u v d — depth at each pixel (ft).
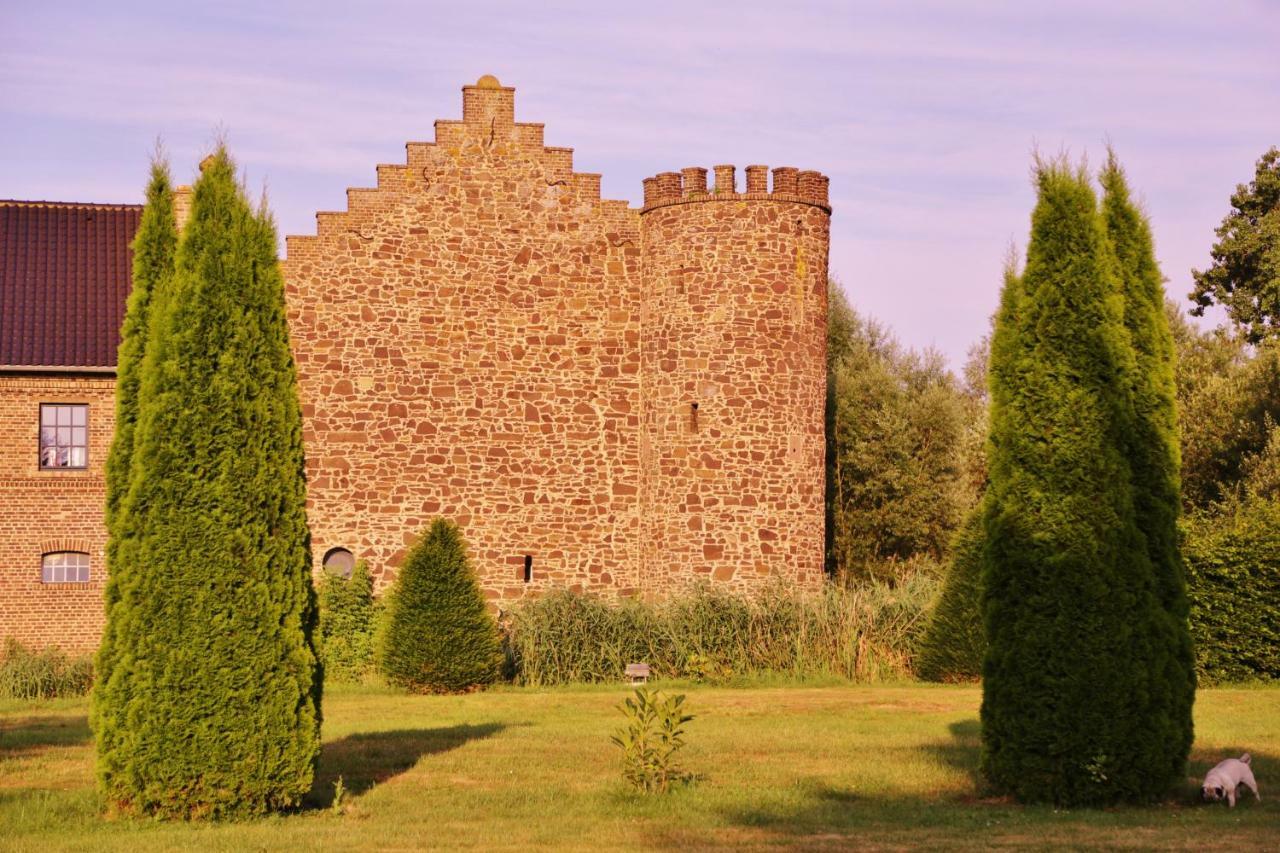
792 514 105.70
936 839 45.93
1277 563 92.63
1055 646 52.19
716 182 107.24
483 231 110.22
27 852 44.55
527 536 109.29
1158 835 45.98
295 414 52.54
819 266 108.99
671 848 45.19
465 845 45.78
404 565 92.94
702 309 106.52
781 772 59.11
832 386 141.18
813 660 94.99
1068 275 53.67
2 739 68.80
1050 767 52.08
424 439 108.47
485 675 90.68
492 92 110.83
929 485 138.21
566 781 57.47
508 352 110.01
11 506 102.42
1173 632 52.85
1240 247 160.35
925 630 94.53
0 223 111.55
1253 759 61.67
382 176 109.19
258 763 50.01
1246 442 134.21
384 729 72.18
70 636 102.53
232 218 52.34
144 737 49.42
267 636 50.52
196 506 50.39
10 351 103.14
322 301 107.86
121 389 53.06
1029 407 53.52
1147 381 55.42
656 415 108.06
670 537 106.22
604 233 111.34
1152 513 54.03
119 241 112.78
